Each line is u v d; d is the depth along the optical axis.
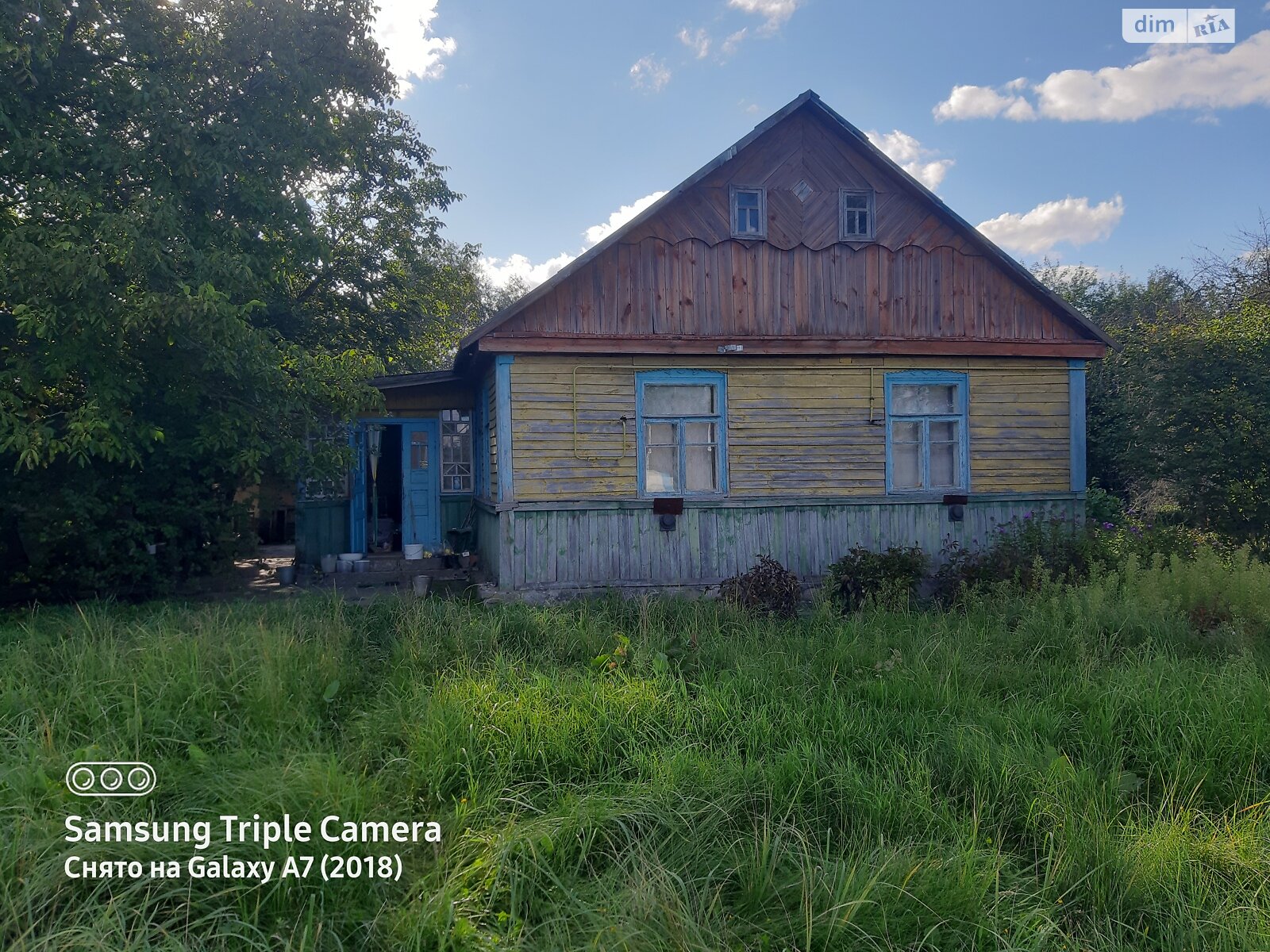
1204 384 10.02
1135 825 3.42
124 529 8.46
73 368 7.16
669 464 9.14
